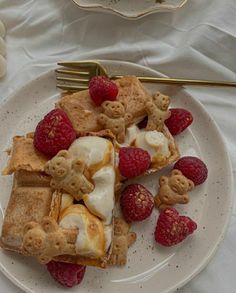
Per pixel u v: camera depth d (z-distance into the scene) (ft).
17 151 0.93
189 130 1.05
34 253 0.85
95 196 0.88
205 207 1.00
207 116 1.04
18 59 1.11
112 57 1.11
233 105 1.08
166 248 0.97
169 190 0.97
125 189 0.96
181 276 0.95
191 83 1.06
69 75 1.05
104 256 0.88
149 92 1.04
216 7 1.11
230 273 1.00
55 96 1.07
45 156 0.92
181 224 0.93
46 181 0.91
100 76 0.99
